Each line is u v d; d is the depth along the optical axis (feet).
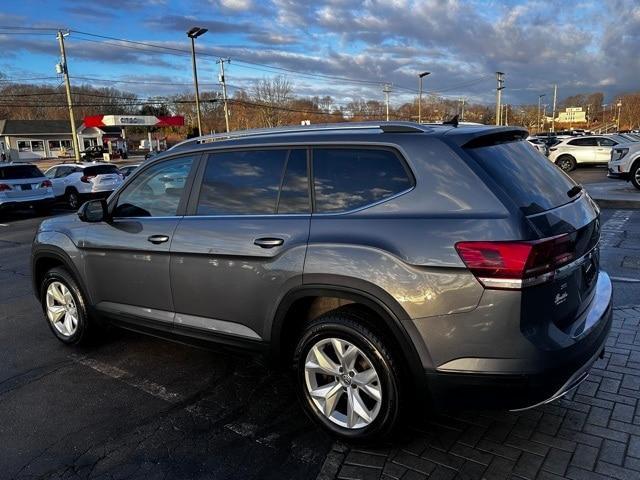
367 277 9.14
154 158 13.09
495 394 8.55
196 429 10.96
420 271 8.73
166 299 12.48
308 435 10.59
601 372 12.30
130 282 13.19
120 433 10.87
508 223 8.33
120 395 12.55
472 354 8.52
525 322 8.30
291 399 12.17
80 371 13.98
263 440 10.48
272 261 10.35
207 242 11.37
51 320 16.03
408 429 10.50
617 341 13.94
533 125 388.98
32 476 9.55
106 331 15.81
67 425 11.26
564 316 9.11
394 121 11.06
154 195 12.92
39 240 15.51
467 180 8.89
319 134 10.70
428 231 8.79
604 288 10.98
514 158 9.98
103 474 9.55
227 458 9.92
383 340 9.27
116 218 13.58
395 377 9.24
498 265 8.17
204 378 13.39
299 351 10.37
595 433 10.04
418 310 8.76
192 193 12.16
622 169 47.75
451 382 8.73
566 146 81.71
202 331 11.89
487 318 8.33
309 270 9.78
